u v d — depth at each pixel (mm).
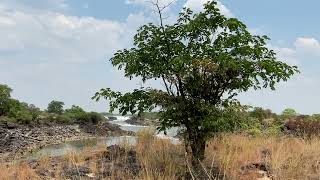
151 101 9898
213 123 9188
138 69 10008
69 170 9523
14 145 38688
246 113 9859
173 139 12859
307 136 17000
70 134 51031
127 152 11406
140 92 10102
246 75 9477
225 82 9766
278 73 9266
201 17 9594
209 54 9750
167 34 9883
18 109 55344
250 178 9016
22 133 45500
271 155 10734
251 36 9500
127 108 10109
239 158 10578
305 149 11984
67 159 11062
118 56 10242
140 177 8406
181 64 9344
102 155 11125
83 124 59250
